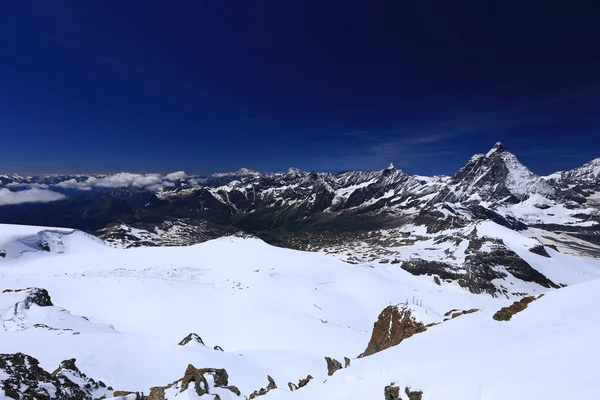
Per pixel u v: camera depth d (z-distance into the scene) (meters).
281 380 45.50
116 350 43.47
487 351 21.53
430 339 30.33
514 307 32.38
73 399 26.61
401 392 19.28
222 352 53.19
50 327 56.91
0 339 46.34
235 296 115.62
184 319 92.00
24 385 25.03
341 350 72.12
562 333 20.39
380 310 124.12
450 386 17.61
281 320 92.06
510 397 14.42
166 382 38.56
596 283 29.23
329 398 22.48
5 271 134.00
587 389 12.79
